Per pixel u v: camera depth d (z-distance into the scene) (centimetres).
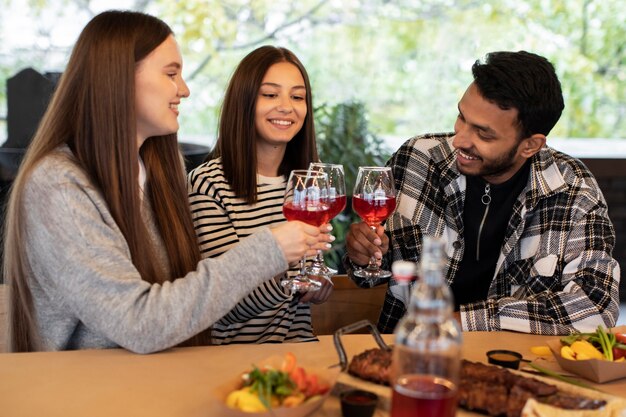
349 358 161
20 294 173
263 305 200
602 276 201
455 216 225
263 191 220
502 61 197
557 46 626
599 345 164
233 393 129
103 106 170
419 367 115
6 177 396
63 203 163
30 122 448
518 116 197
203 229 208
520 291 219
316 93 629
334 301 232
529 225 219
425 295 112
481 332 186
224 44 621
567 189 216
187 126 623
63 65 600
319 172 176
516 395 128
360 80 635
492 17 628
